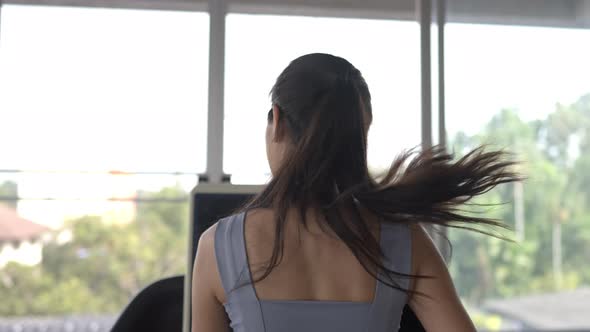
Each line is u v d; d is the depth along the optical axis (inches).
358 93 36.3
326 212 34.6
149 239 191.6
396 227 36.6
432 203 37.1
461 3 171.6
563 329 203.3
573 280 200.4
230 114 161.6
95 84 166.6
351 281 34.7
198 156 165.8
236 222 36.4
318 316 34.0
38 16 165.8
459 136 168.9
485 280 198.2
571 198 189.2
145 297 53.3
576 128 182.9
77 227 187.2
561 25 175.9
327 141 34.9
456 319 36.6
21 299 188.5
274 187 35.9
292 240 34.9
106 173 166.1
